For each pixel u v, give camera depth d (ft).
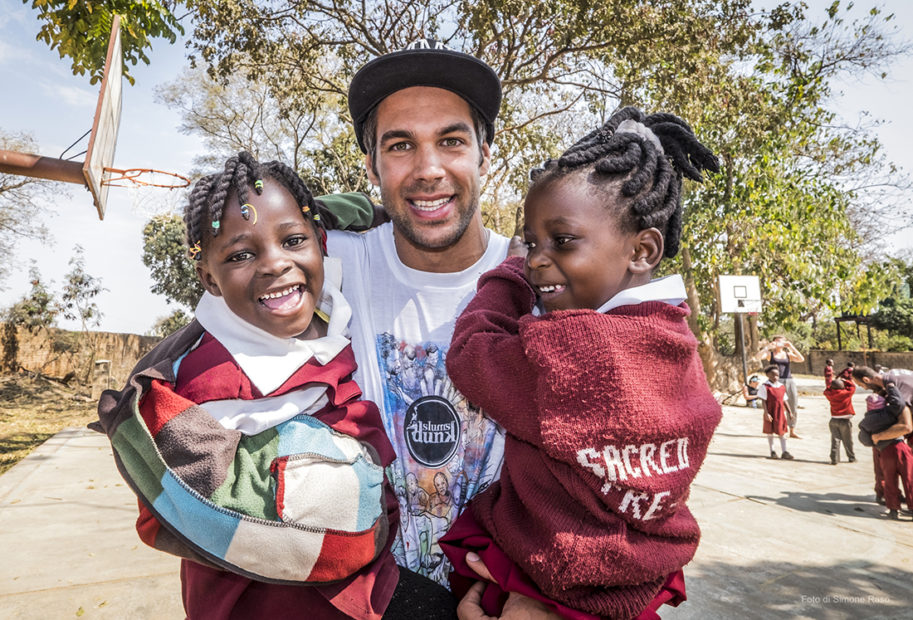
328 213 4.75
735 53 45.27
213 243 3.51
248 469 3.10
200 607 3.34
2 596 13.10
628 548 3.10
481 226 4.95
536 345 3.32
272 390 3.30
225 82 43.14
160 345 3.71
